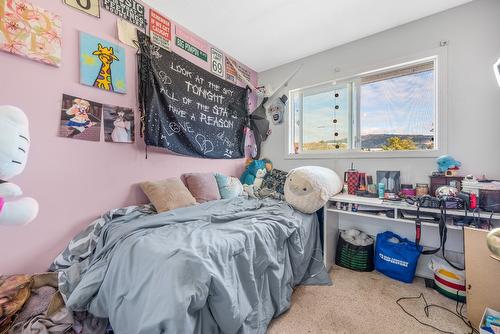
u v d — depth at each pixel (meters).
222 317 0.92
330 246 2.07
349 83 2.43
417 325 1.31
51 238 1.29
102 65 1.51
